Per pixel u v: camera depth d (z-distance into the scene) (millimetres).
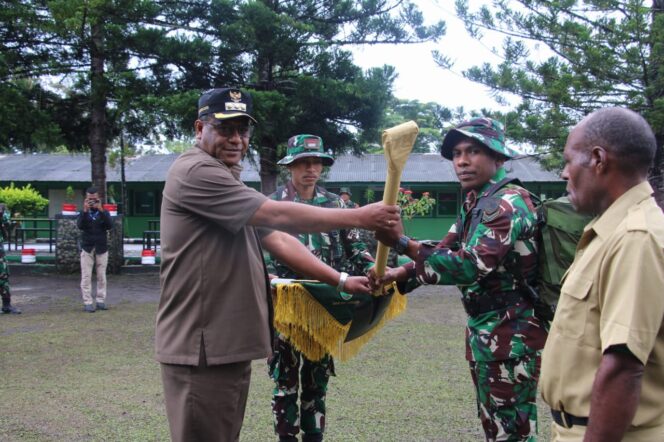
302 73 13797
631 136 1734
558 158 12062
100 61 13492
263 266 2771
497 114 11359
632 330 1578
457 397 4926
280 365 3660
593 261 1762
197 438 2510
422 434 4105
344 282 3248
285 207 2445
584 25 10523
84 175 26844
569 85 10516
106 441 3971
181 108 12047
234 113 2561
